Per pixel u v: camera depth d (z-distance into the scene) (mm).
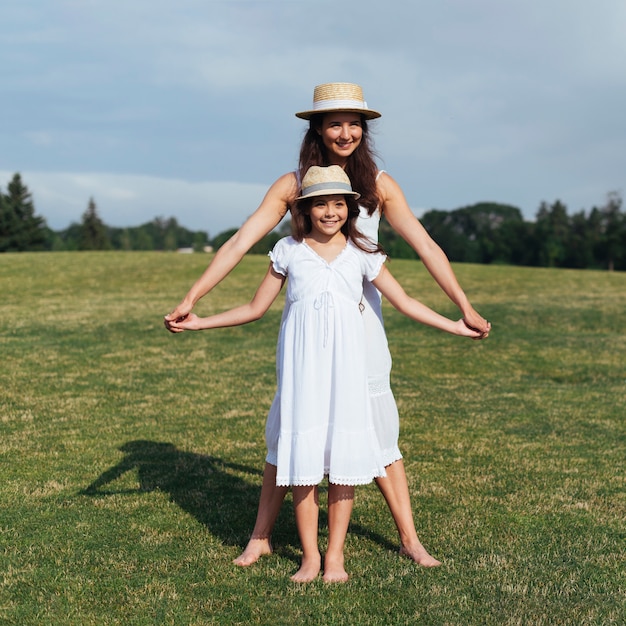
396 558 4156
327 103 3973
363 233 4059
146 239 107125
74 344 12562
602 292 21734
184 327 4078
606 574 3967
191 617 3453
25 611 3518
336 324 3793
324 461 3826
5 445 6598
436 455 6438
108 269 25531
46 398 8633
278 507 4172
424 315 4035
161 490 5367
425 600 3619
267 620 3428
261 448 6617
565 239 80625
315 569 3895
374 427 4020
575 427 7586
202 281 4074
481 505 5098
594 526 4715
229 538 4430
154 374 10219
